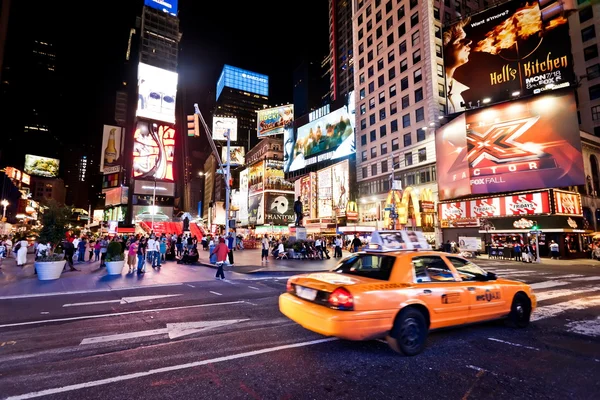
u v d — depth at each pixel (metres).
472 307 5.32
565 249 27.42
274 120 93.81
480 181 32.09
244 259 24.16
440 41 41.00
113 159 109.38
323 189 55.25
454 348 4.99
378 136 47.91
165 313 7.36
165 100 93.12
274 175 73.31
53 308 7.93
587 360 4.54
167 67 113.62
